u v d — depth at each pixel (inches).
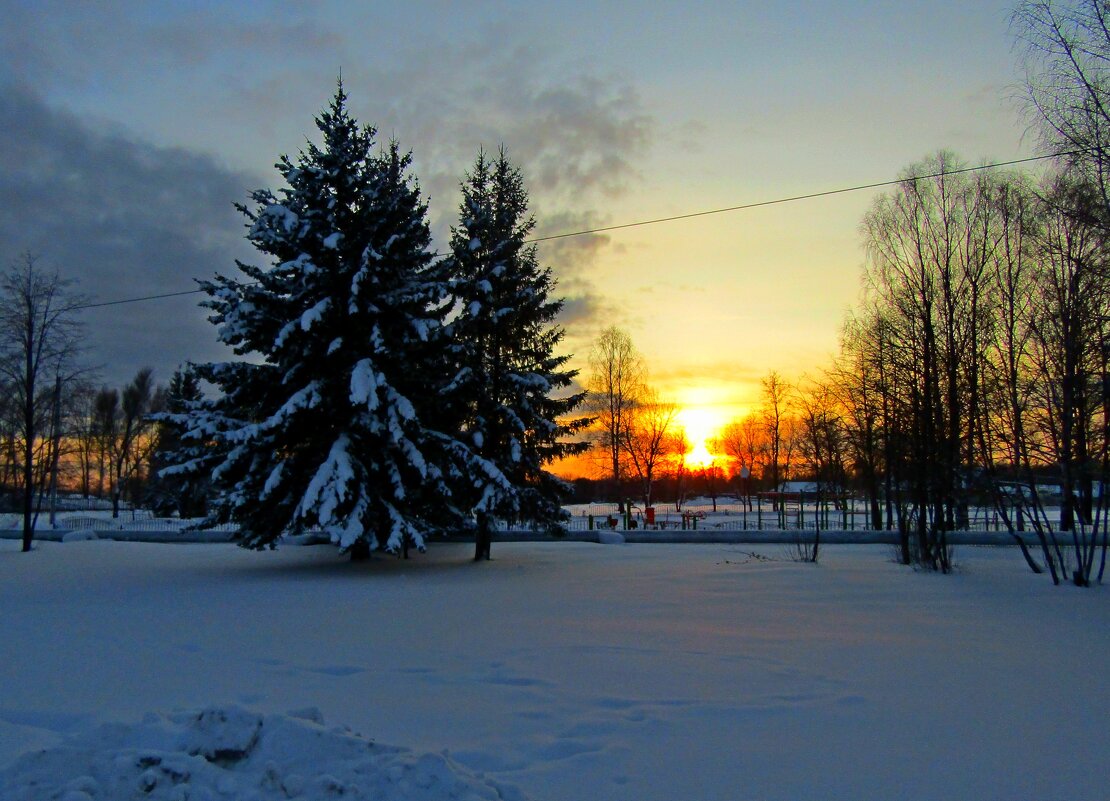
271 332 729.6
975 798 175.5
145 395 2549.2
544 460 815.1
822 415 1588.3
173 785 163.2
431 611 443.8
